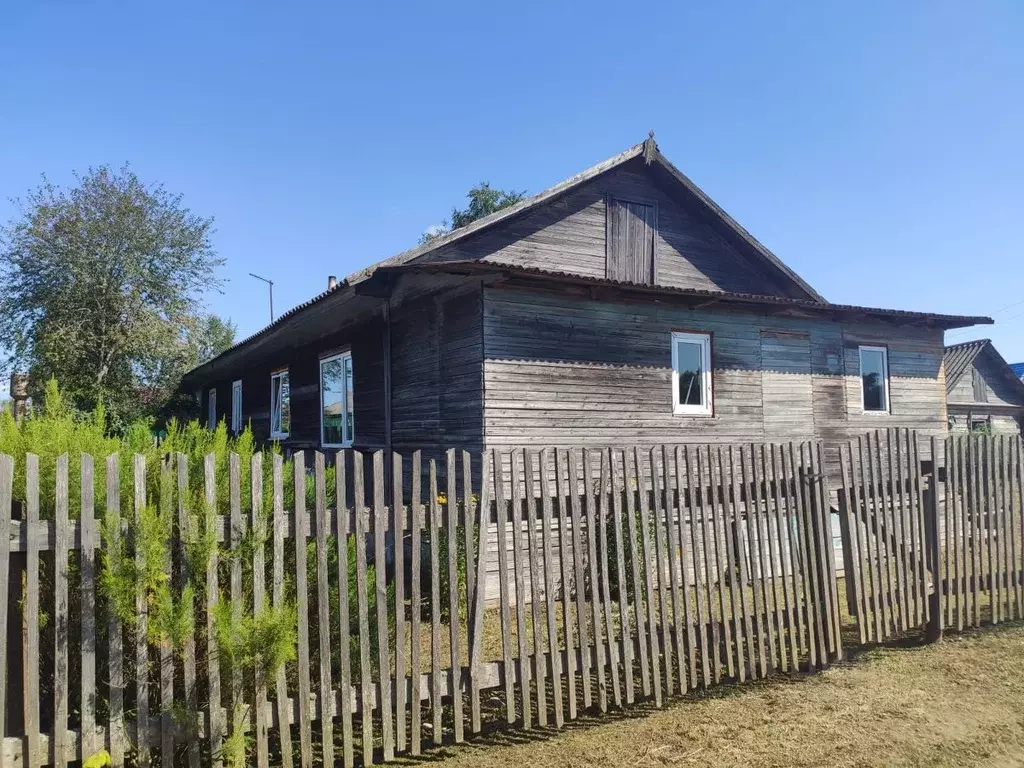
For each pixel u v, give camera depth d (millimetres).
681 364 10625
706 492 5199
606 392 9648
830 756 4109
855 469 5957
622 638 4793
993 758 4105
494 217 10578
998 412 31016
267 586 3852
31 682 3246
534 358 9086
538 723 4555
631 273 12039
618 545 4812
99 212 24344
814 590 5664
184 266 25656
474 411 8820
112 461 3414
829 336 12422
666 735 4402
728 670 5207
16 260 23531
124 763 3551
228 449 4473
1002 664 5625
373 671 4340
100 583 3525
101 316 23859
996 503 6867
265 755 3648
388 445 10789
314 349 14305
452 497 4219
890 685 5223
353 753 4078
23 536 3266
